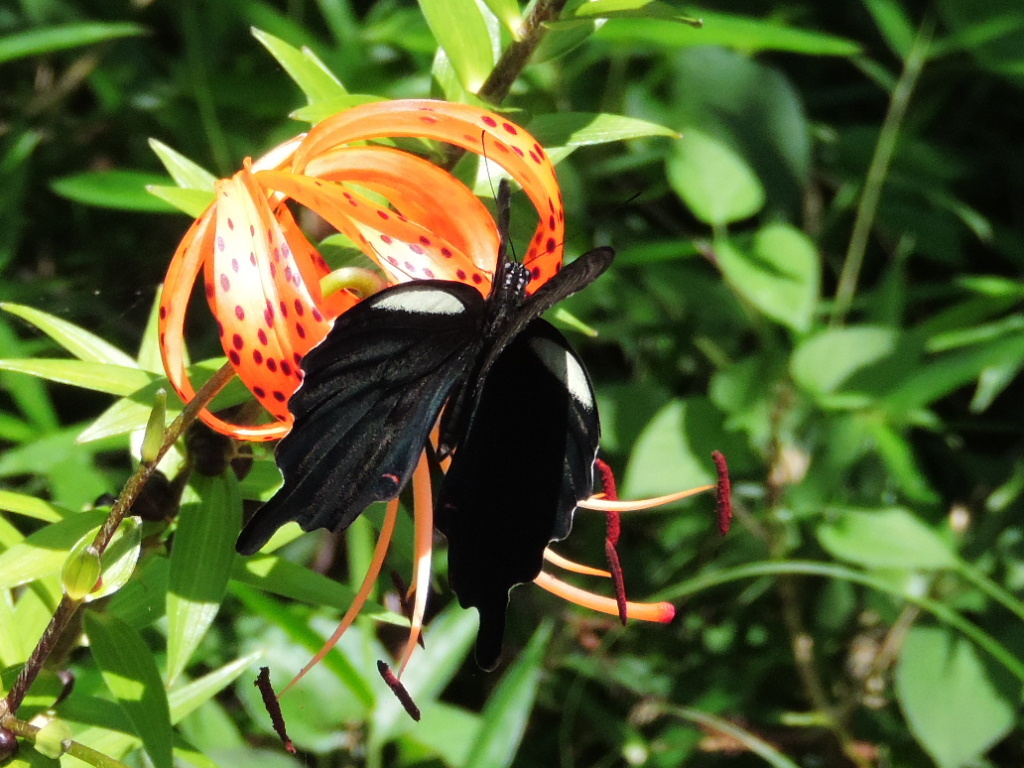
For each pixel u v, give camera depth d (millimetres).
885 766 920
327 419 678
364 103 704
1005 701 890
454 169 745
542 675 942
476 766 854
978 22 990
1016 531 930
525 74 977
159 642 903
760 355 929
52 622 688
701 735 923
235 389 707
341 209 691
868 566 907
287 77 1015
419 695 882
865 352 917
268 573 739
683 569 950
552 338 724
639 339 1003
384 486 682
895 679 925
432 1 735
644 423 949
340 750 896
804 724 920
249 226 681
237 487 727
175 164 753
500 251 693
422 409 688
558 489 715
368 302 677
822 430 922
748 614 946
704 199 936
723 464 723
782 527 928
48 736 691
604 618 942
